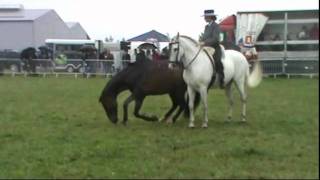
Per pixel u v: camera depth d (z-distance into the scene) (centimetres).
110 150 1081
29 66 3912
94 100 2075
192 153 1036
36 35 5169
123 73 1395
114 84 1404
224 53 1334
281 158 958
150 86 1372
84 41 4694
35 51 4112
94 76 3791
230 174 876
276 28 1961
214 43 1310
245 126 1334
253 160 962
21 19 5141
